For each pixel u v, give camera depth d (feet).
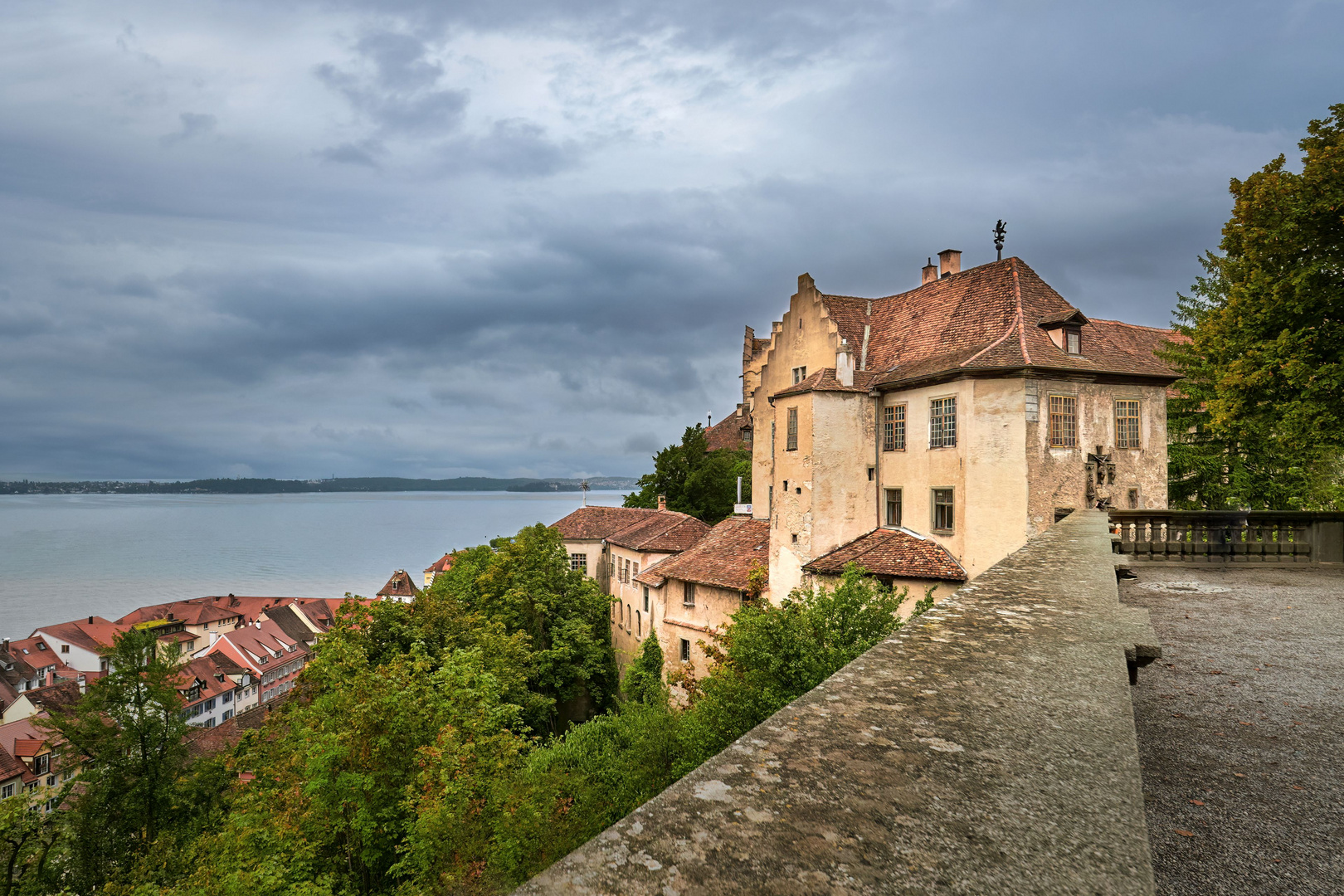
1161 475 98.37
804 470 105.50
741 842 5.29
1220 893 11.06
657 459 219.41
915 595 91.20
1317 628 33.96
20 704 248.73
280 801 81.30
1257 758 17.38
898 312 119.14
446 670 91.97
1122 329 123.75
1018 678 10.59
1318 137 75.00
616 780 82.69
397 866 71.26
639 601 153.79
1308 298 74.79
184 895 71.82
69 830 113.60
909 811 5.98
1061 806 6.19
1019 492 88.53
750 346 243.19
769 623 70.03
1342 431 73.00
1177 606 40.45
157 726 125.29
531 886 4.57
